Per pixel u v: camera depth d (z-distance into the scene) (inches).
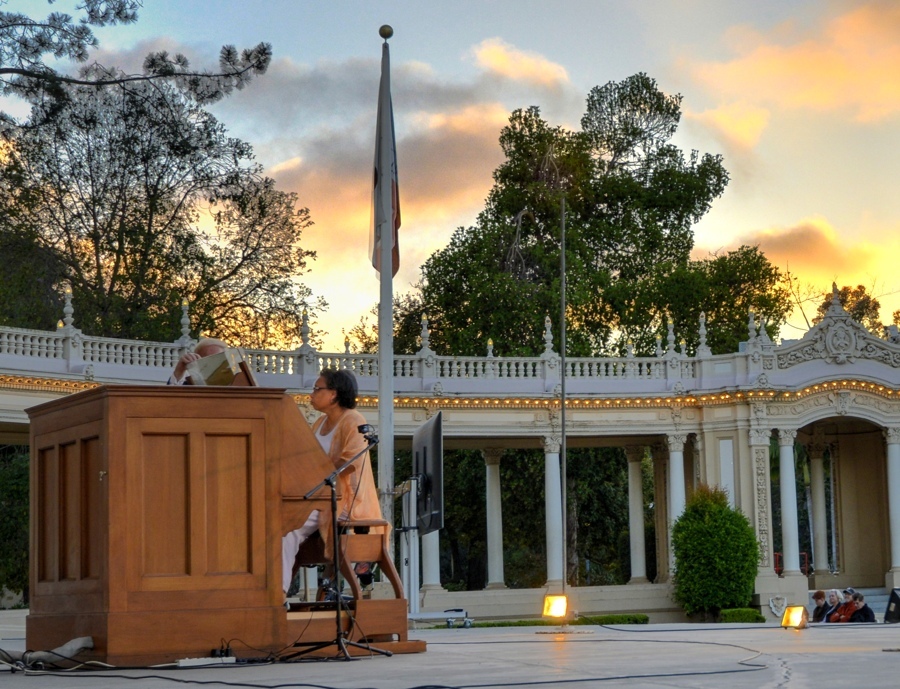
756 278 2449.6
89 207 1905.8
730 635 520.7
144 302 1916.8
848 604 1125.1
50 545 375.2
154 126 1786.4
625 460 2363.4
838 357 1756.9
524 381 1734.7
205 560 350.9
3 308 1825.8
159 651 342.0
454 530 2374.5
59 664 345.1
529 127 2586.1
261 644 353.4
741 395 1738.4
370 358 1660.9
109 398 345.7
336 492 389.1
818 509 1963.6
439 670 305.0
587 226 2511.1
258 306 2041.1
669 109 2714.1
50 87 1333.7
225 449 357.1
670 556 1743.4
